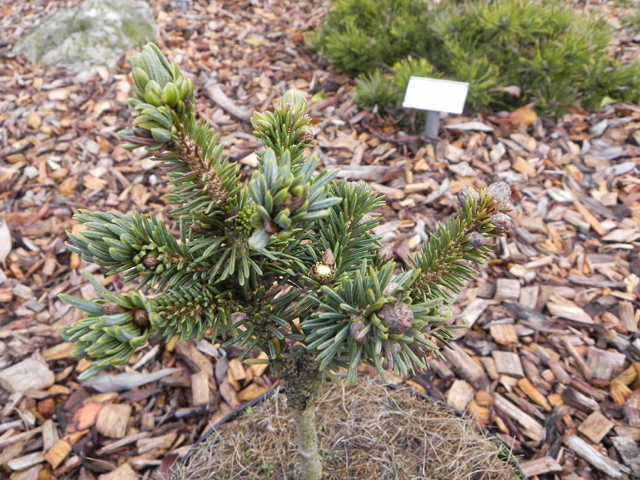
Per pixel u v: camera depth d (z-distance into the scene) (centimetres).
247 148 355
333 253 97
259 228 68
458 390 222
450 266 100
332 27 441
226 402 225
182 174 80
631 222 298
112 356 71
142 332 75
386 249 106
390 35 403
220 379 234
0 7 527
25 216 314
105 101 400
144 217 87
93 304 75
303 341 100
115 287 274
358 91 372
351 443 176
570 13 366
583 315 251
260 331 104
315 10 536
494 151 343
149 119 68
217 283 95
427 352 86
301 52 466
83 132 373
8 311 264
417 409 187
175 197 88
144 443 209
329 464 170
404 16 396
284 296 101
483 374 228
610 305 256
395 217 300
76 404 225
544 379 227
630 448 199
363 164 338
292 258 92
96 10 447
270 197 65
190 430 215
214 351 245
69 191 330
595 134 357
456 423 180
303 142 97
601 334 243
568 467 195
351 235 102
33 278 281
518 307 255
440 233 99
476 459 169
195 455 175
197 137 77
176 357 245
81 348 71
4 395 227
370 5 407
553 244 288
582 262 278
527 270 274
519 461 197
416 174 327
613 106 380
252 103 399
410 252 275
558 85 355
